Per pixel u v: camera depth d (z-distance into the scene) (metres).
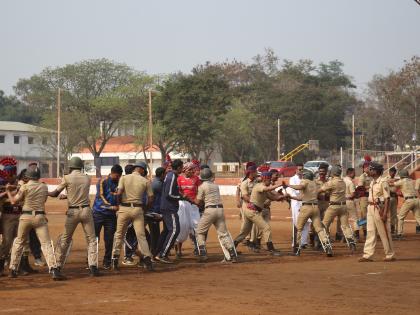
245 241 23.55
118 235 17.56
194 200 19.48
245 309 11.88
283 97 116.38
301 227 20.97
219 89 94.44
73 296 13.35
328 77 136.00
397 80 98.81
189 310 11.79
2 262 16.55
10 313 11.55
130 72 107.88
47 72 106.88
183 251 22.59
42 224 15.85
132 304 12.41
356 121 128.88
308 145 102.31
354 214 25.69
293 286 14.61
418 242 25.33
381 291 13.91
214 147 114.00
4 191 16.75
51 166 110.81
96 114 103.75
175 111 91.81
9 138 119.31
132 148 110.69
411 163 51.34
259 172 24.17
